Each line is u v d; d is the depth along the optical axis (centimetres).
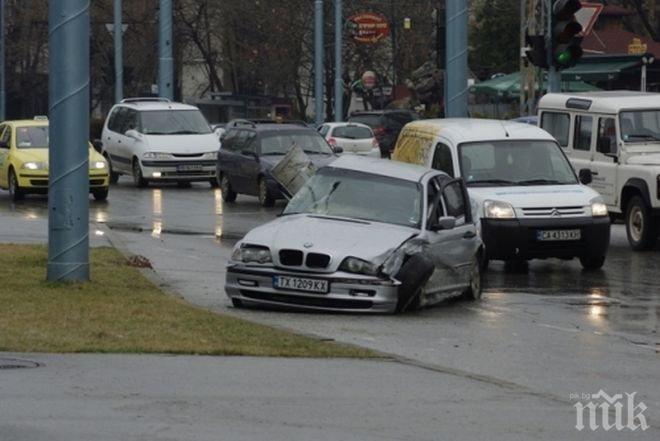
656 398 2591
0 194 8800
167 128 9438
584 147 6053
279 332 3219
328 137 11425
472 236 4188
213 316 3450
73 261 4009
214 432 2147
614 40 17000
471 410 2386
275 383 2588
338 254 3650
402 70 17112
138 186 9325
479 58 17425
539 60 6231
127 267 4544
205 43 18825
